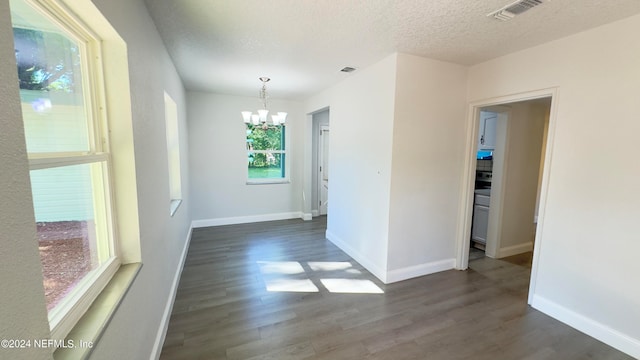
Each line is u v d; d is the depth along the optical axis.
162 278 2.04
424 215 3.02
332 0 1.75
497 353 1.89
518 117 3.50
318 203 5.91
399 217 2.89
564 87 2.22
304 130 5.45
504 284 2.89
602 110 2.01
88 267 1.22
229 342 1.96
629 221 1.89
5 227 0.56
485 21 2.00
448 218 3.16
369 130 3.14
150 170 1.77
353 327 2.15
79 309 1.03
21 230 0.61
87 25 1.17
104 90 1.33
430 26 2.09
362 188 3.32
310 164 5.48
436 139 2.96
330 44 2.46
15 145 0.60
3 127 0.56
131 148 1.42
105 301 1.12
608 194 1.99
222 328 2.11
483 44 2.41
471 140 3.06
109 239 1.37
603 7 1.75
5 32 0.57
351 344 1.96
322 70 3.24
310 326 2.15
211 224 5.01
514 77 2.60
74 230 1.12
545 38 2.25
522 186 3.69
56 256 1.01
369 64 3.03
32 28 0.91
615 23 1.93
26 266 0.62
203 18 1.98
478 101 2.95
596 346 1.98
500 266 3.35
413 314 2.33
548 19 1.94
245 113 3.87
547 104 3.68
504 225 3.63
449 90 2.96
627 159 1.90
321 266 3.31
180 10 1.86
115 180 1.40
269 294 2.64
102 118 1.34
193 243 4.08
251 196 5.28
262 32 2.21
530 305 2.48
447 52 2.62
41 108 0.95
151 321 1.68
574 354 1.90
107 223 1.37
